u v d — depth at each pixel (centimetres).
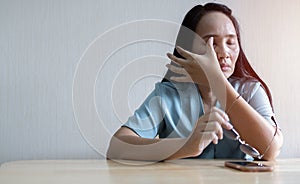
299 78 165
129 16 150
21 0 143
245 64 122
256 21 162
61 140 142
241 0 161
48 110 142
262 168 68
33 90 142
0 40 140
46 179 55
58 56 144
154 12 152
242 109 99
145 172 65
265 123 100
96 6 148
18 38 142
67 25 145
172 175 61
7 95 140
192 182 53
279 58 163
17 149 140
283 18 165
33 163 81
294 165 84
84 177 58
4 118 139
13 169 69
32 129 141
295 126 163
